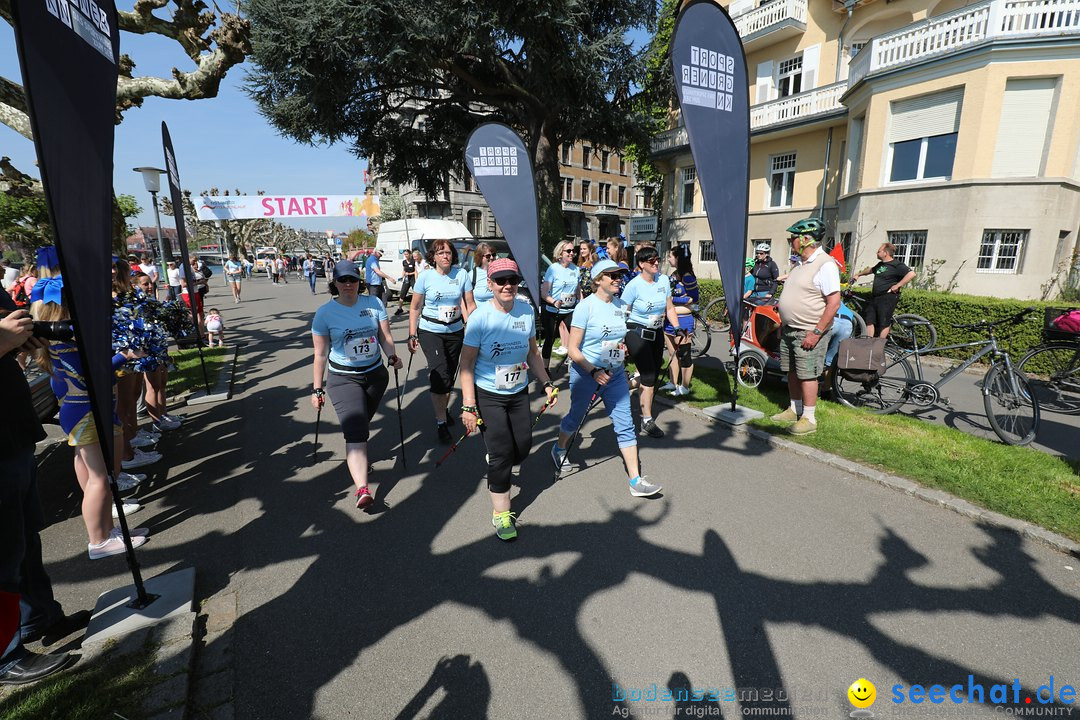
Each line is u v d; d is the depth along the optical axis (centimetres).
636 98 1825
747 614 265
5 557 209
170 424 552
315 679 230
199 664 239
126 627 254
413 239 1634
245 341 1109
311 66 1427
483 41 1348
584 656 241
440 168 2111
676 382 621
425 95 1922
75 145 222
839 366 525
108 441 249
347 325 365
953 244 1167
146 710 210
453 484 417
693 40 420
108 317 248
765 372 627
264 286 3000
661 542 329
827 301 455
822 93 1644
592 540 334
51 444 501
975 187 1126
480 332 315
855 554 312
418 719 210
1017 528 327
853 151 1464
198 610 275
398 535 344
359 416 367
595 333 375
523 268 598
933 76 1184
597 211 4809
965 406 592
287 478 432
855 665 233
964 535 329
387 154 2042
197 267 1468
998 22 1073
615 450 480
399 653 244
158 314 445
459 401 650
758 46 1945
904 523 345
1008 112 1114
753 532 338
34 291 321
